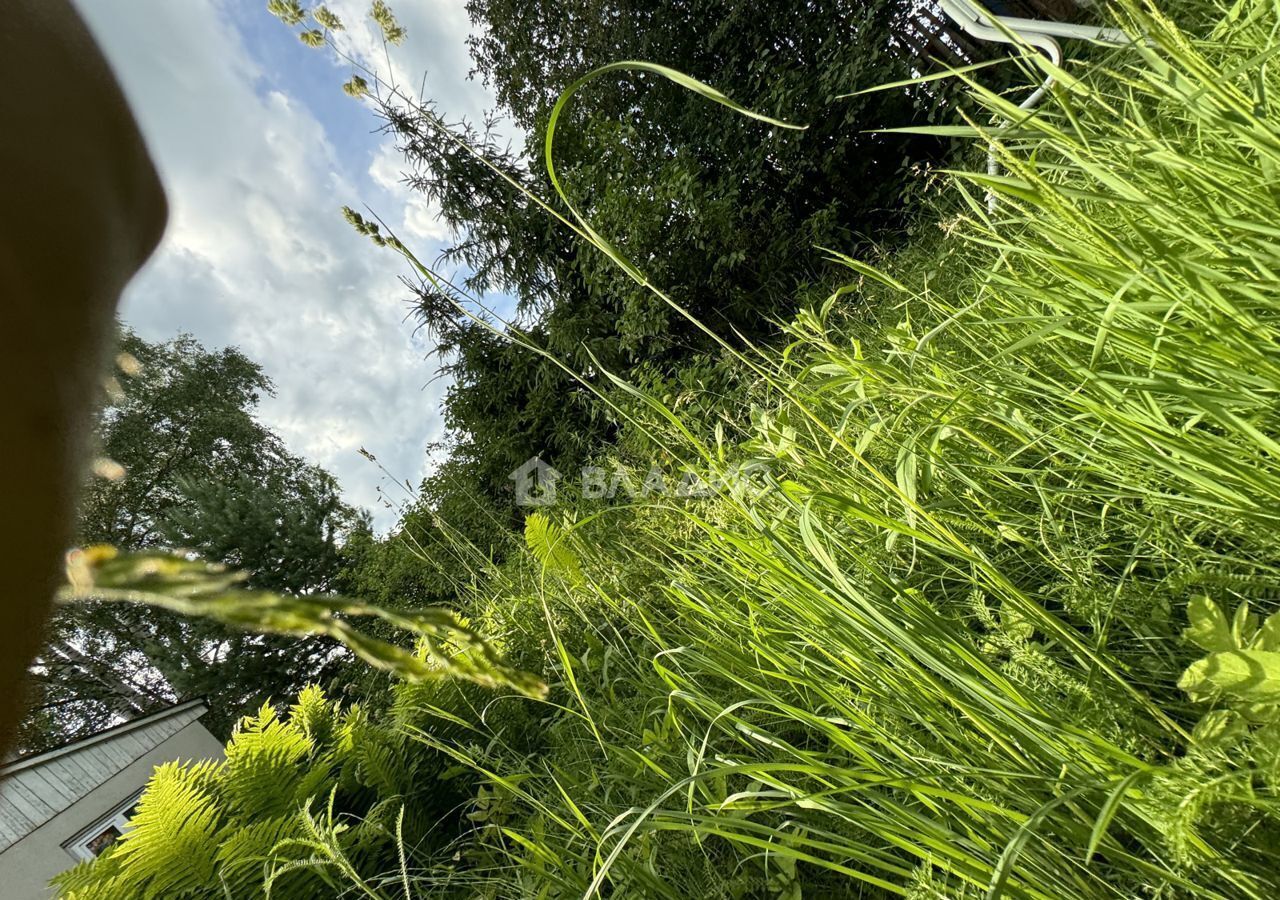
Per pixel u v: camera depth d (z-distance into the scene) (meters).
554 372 7.89
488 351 8.76
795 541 1.02
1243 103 0.55
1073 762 0.55
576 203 7.06
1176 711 0.66
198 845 1.44
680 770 1.05
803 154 6.07
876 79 5.54
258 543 14.09
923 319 1.79
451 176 8.11
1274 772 0.45
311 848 1.44
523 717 1.85
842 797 0.80
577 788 1.23
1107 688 0.66
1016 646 0.74
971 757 0.66
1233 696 0.50
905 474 0.75
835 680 0.86
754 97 6.52
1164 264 0.60
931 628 0.66
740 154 6.63
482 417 9.12
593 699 1.63
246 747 1.62
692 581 1.22
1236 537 0.73
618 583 1.88
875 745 0.79
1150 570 0.84
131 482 17.83
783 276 6.12
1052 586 0.85
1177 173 0.71
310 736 1.83
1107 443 0.76
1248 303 0.64
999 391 0.89
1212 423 0.77
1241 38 0.94
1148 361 0.71
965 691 0.66
